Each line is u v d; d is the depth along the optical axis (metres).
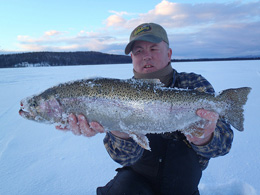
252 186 2.41
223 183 2.53
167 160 2.05
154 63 2.31
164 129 2.08
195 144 1.96
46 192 2.47
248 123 4.54
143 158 2.13
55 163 3.12
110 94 2.14
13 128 4.77
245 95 2.08
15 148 3.66
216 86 10.42
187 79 2.40
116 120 2.12
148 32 2.28
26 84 13.44
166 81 2.37
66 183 2.64
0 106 7.16
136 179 2.12
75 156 3.35
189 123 2.05
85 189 2.53
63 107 2.28
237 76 15.11
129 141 2.07
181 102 2.07
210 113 1.86
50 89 2.35
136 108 2.09
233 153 3.22
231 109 2.10
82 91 2.21
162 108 2.07
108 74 20.00
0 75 22.69
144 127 2.09
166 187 2.04
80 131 2.28
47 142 3.93
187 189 2.03
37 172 2.88
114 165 3.08
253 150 3.29
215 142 1.89
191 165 2.04
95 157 3.32
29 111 2.42
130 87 2.13
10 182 2.65
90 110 2.18
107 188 2.15
